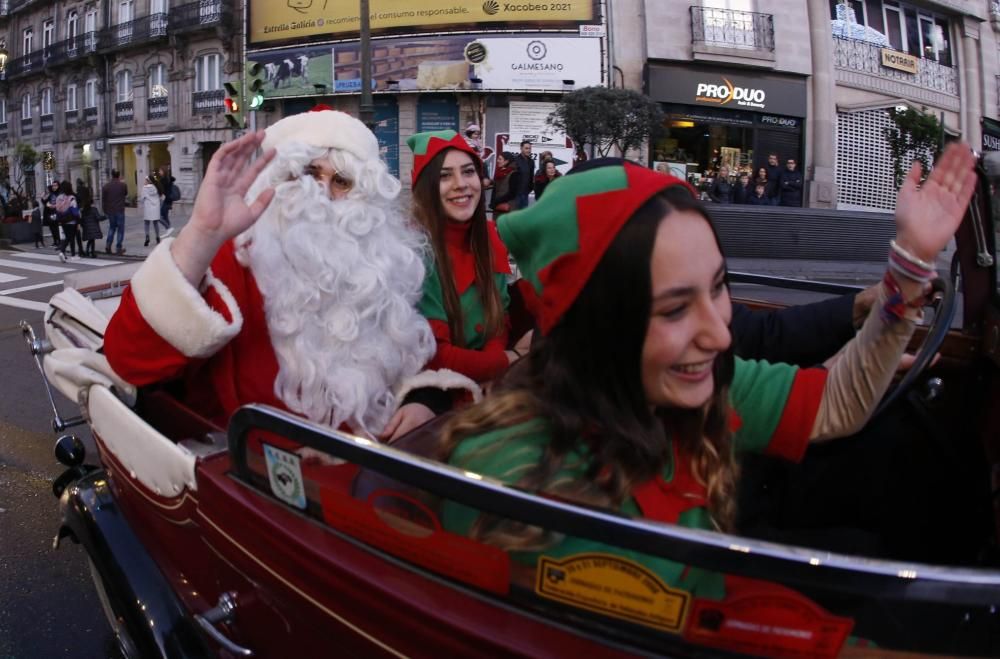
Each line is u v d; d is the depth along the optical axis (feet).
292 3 71.36
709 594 3.68
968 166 4.77
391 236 7.65
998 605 3.13
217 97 81.10
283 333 6.64
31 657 8.83
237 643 5.83
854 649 3.52
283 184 6.96
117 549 6.93
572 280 3.65
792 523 6.79
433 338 7.94
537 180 46.39
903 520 6.98
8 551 11.12
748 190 59.00
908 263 4.75
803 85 67.62
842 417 5.04
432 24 66.64
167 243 5.91
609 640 3.62
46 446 14.96
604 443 3.83
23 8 107.65
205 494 5.40
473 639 3.84
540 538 3.75
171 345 5.90
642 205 3.52
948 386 7.48
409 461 3.87
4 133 120.88
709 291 3.68
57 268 45.01
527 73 65.67
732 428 4.71
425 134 9.34
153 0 86.84
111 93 94.22
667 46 64.69
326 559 4.45
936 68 74.23
